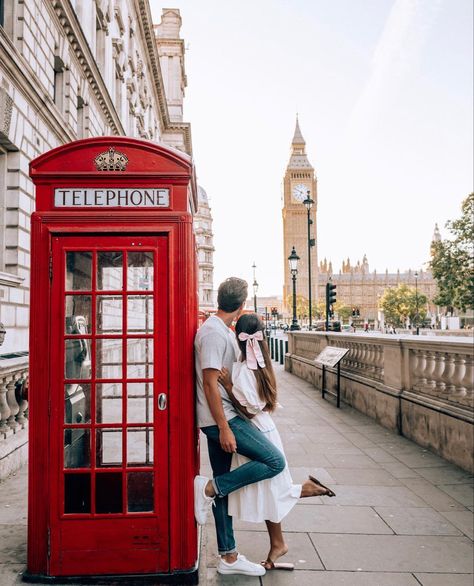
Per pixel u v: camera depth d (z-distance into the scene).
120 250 3.17
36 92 9.45
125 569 3.07
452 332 36.84
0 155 8.88
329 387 11.55
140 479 3.17
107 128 17.78
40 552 3.04
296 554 3.58
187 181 3.22
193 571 3.09
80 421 3.24
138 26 27.03
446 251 38.72
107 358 3.21
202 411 3.22
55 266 3.13
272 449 3.12
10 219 8.88
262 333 3.21
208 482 3.16
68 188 3.19
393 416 7.53
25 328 9.09
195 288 3.50
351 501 4.68
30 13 9.58
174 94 49.72
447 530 4.02
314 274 156.75
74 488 3.12
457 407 5.89
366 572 3.32
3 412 5.52
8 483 5.09
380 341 8.09
